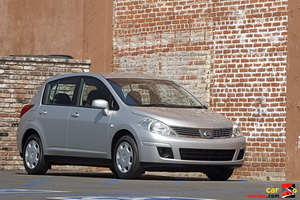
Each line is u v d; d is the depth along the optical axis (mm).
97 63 44594
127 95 30891
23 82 42469
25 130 33906
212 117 30500
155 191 23203
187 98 32438
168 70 41750
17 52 48312
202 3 40500
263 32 38438
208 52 40219
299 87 37219
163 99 31781
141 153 28938
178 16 41469
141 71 42844
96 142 30859
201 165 29172
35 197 20422
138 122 29266
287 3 37688
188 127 29172
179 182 27359
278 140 37906
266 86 38312
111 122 30234
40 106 33656
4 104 42219
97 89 31766
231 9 39469
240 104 39125
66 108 32406
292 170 37375
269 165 38125
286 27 37719
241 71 39125
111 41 44188
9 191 22750
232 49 39406
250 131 38781
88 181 27656
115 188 24391
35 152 33406
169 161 28719
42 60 42844
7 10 48750
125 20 43688
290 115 37500
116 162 29781
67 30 46250
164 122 29047
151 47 42500
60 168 42812
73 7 46062
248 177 38812
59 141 32344
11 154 42281
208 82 40219
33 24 47750
